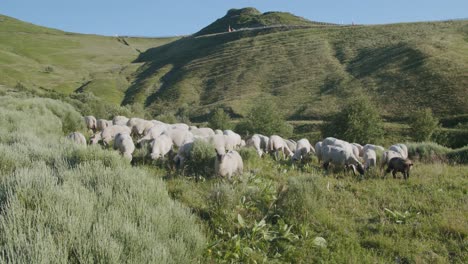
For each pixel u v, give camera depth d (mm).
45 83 91688
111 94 87875
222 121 51062
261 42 107688
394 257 5742
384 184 9789
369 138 38781
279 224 6543
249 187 8047
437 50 66500
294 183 7793
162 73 103438
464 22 88500
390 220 7176
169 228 5391
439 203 8008
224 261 5297
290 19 161500
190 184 8891
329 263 5477
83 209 5039
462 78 52625
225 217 6715
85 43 182500
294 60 87062
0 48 133000
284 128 46531
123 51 171375
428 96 50500
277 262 5512
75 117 20375
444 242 6148
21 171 5949
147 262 4270
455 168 11883
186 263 4703
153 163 11320
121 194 6090
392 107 50344
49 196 5145
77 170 7117
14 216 4320
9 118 14430
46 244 3943
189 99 77688
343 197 8477
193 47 128625
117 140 12328
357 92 58906
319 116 53500
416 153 16375
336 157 11891
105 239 4254
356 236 6430
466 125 40906
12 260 3635
